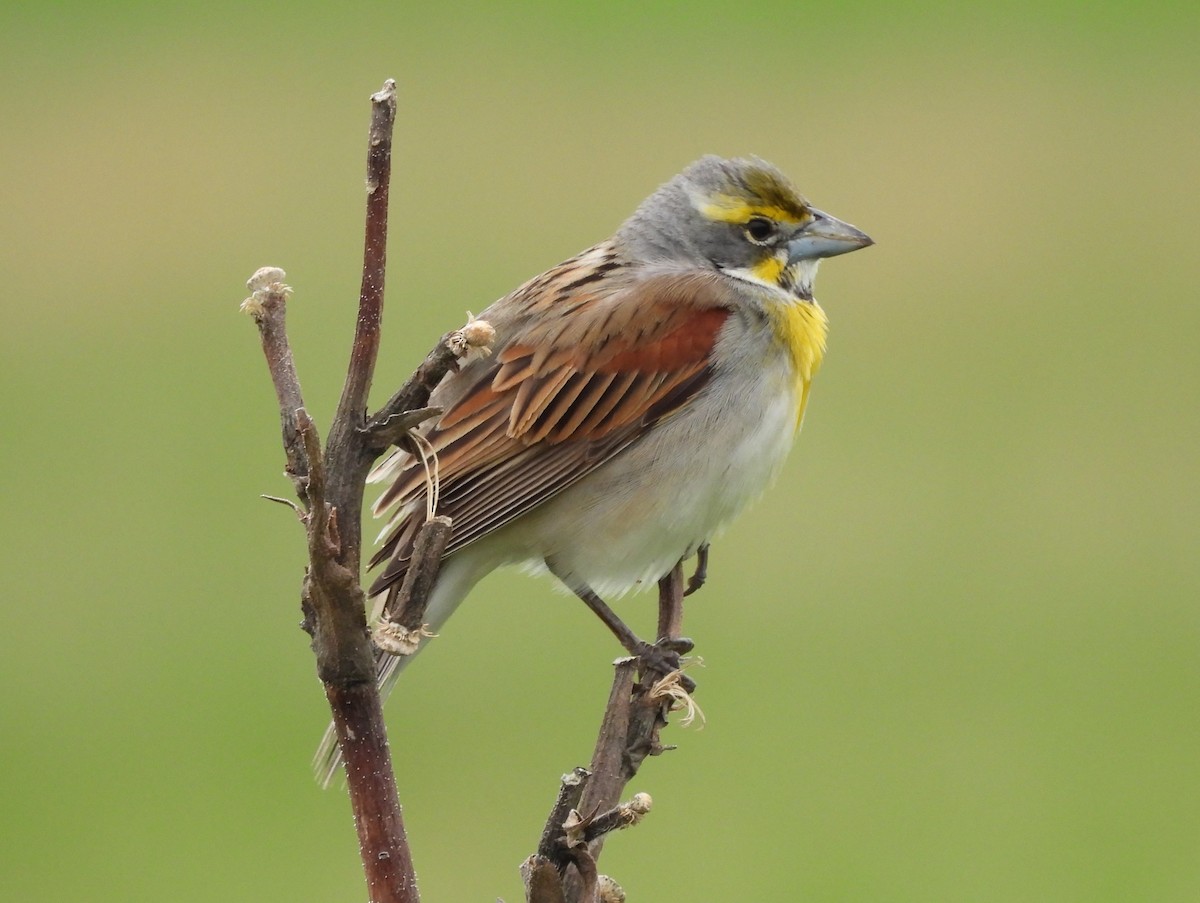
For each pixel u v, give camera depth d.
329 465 4.33
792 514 14.41
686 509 8.07
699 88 20.27
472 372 8.01
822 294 17.22
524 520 8.00
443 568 8.09
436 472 4.59
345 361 15.70
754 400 8.09
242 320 17.20
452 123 19.59
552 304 8.10
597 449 7.92
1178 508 14.49
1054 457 15.16
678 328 8.01
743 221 8.35
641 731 5.38
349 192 18.78
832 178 18.53
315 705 12.76
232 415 15.80
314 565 4.20
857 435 15.40
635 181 18.44
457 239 17.53
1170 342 16.66
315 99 20.19
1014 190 18.59
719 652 12.95
